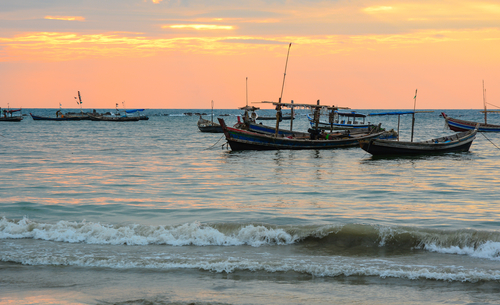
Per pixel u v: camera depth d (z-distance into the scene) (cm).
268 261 1150
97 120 13400
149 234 1348
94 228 1370
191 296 966
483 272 1074
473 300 944
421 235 1291
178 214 1648
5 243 1288
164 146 4959
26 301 938
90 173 2770
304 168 3058
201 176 2672
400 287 1011
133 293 980
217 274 1086
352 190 2191
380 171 2905
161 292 986
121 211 1697
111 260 1158
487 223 1505
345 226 1352
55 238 1328
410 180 2516
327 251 1236
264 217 1597
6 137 6397
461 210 1725
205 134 7450
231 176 2673
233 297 961
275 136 4228
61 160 3503
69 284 1027
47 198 1930
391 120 15525
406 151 3719
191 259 1166
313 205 1822
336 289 1003
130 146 4941
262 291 992
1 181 2403
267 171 2905
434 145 3797
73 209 1720
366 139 3644
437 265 1128
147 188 2234
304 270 1098
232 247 1271
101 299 950
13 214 1625
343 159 3609
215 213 1666
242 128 4647
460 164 3278
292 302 938
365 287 1012
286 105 4275
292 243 1303
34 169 2934
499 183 2403
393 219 1567
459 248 1234
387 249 1252
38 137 6431
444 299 950
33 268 1120
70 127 9825
